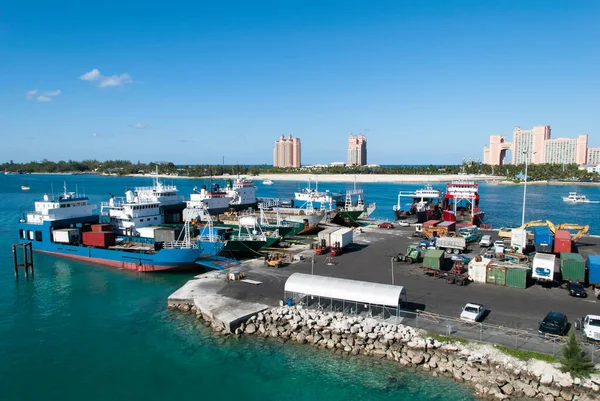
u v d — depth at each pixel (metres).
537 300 43.81
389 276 53.56
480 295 45.69
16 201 182.25
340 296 41.41
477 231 85.75
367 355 36.25
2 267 70.31
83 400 31.95
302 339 38.97
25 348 40.25
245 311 42.75
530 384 30.17
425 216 105.12
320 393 31.78
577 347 29.83
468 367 32.59
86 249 72.50
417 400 30.41
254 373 34.66
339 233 68.69
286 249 72.50
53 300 53.28
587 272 51.94
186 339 40.81
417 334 36.28
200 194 109.81
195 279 54.28
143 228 79.25
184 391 32.72
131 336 42.12
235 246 66.75
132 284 59.56
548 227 73.12
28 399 32.25
